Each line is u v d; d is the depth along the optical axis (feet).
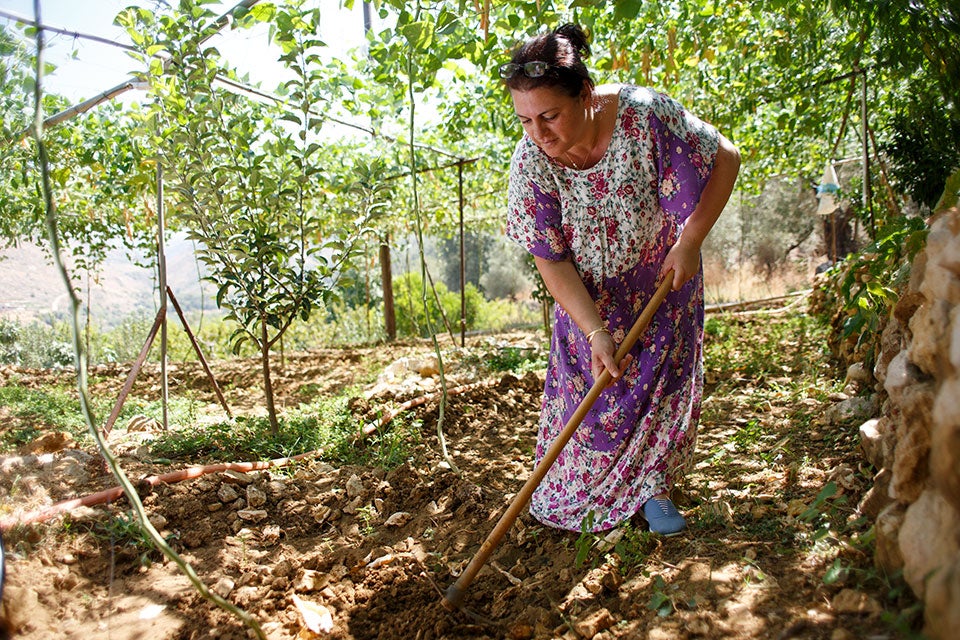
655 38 17.70
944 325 6.19
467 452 13.48
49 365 30.89
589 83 7.97
